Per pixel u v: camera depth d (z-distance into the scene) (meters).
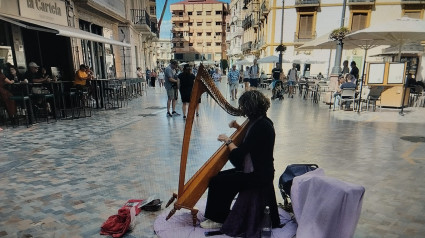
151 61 32.38
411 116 8.50
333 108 9.88
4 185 3.56
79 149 5.09
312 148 5.16
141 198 3.24
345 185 2.25
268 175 2.52
